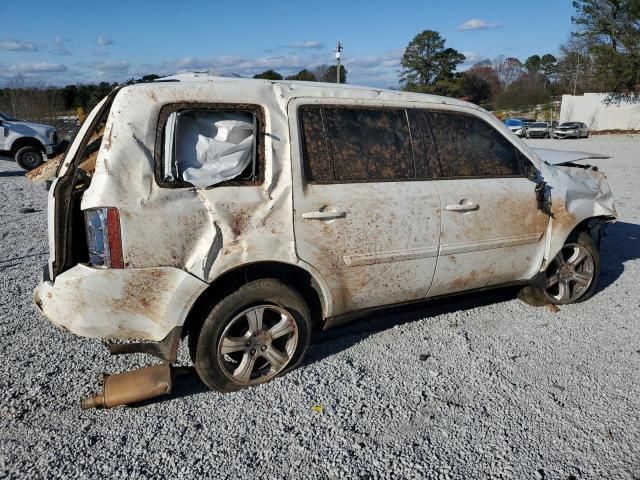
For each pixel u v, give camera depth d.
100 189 2.99
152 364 3.82
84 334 3.11
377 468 2.78
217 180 3.23
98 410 3.26
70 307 3.06
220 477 2.71
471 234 4.12
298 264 3.46
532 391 3.49
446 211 3.98
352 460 2.84
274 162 3.38
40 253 6.65
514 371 3.75
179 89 3.21
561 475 2.74
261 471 2.75
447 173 4.07
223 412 3.24
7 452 2.87
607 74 45.12
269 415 3.21
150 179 3.07
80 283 3.03
